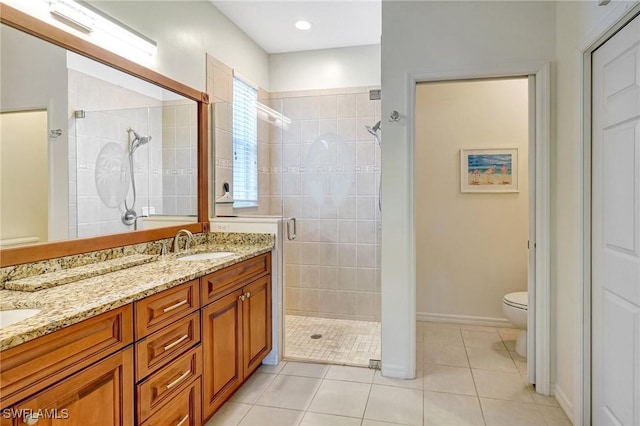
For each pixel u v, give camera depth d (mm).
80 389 1229
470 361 2791
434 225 3654
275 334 2766
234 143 3029
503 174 3488
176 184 2645
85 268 1802
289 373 2613
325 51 4102
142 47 2371
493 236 3529
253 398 2283
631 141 1554
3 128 1573
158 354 1581
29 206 1674
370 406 2186
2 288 1515
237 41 3572
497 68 2332
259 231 2814
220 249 2592
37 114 1723
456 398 2270
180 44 2764
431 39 2420
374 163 2984
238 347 2262
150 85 2432
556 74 2254
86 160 1976
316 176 3068
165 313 1623
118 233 2162
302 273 3133
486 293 3562
